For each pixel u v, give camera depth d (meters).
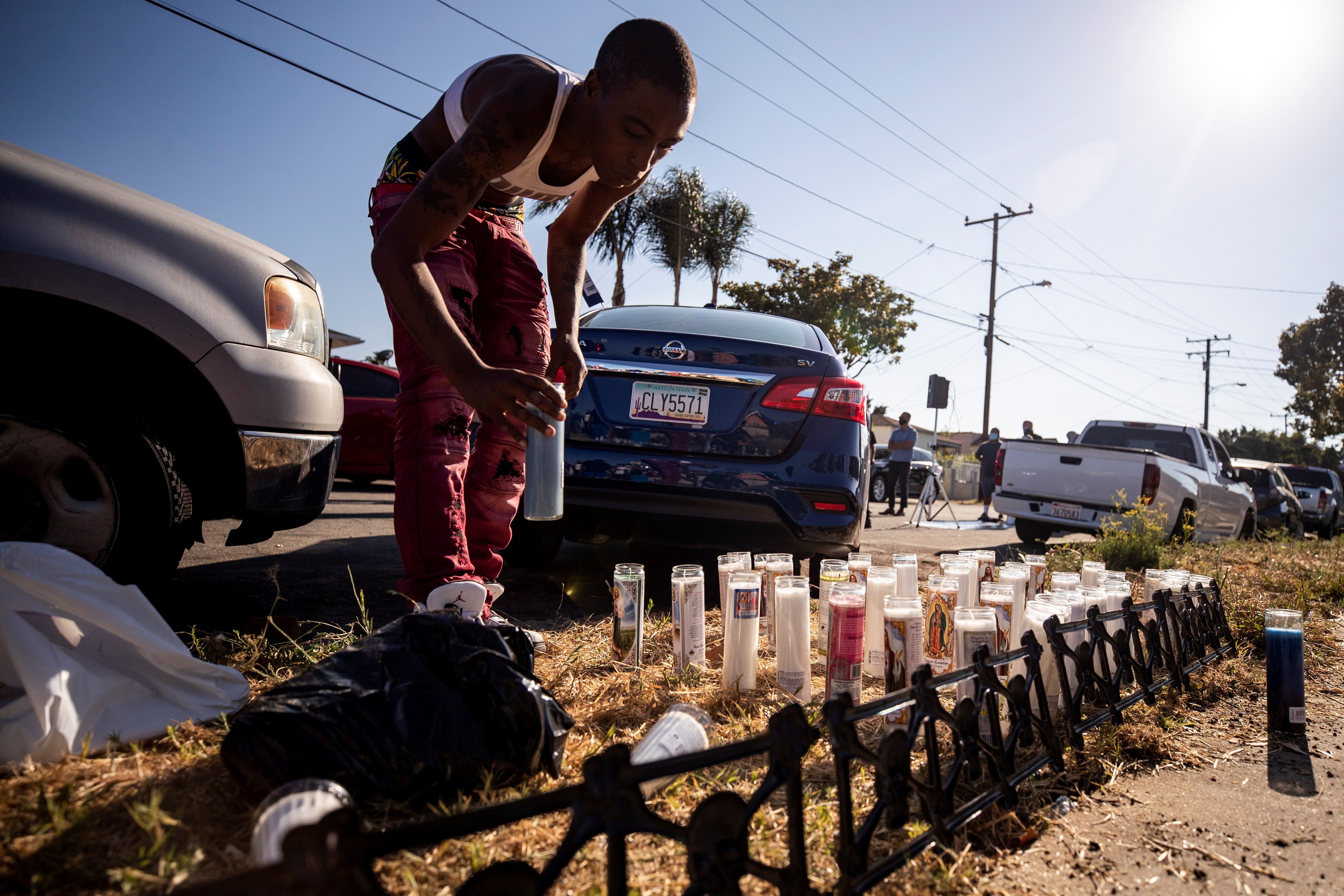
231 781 1.44
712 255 22.28
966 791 1.66
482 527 2.25
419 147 2.02
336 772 1.34
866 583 2.66
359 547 4.51
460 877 1.21
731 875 0.95
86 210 2.04
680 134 1.75
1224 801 1.79
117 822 1.28
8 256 1.91
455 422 2.03
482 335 2.20
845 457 3.44
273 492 2.33
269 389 2.27
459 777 1.43
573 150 1.84
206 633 2.39
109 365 2.13
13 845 1.17
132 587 1.65
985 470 12.62
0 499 1.96
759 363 3.51
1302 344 45.12
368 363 8.80
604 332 3.63
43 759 1.43
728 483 3.38
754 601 2.22
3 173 1.93
